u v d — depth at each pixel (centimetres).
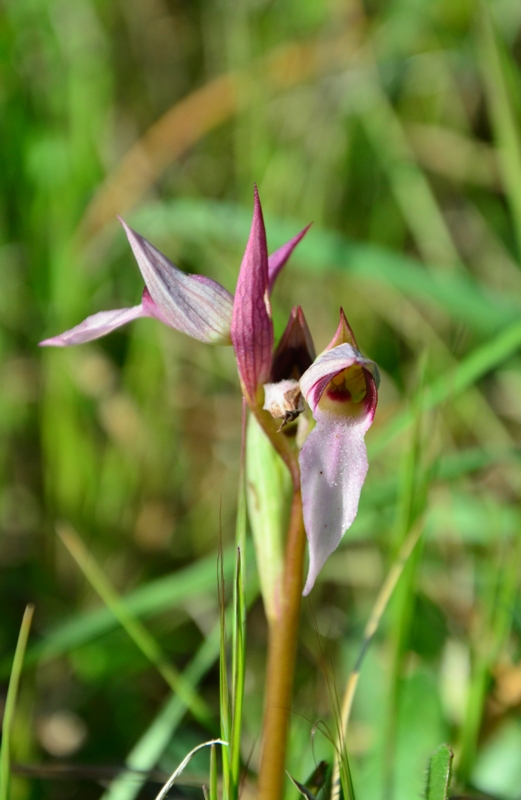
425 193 52
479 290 40
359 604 40
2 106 48
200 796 35
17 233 49
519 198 39
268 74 52
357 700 36
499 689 34
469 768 33
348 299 50
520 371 44
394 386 49
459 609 38
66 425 44
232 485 46
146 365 47
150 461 46
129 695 38
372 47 54
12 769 33
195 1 57
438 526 38
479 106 59
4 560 44
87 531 44
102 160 51
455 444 46
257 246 30
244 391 30
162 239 50
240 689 30
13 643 40
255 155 51
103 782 35
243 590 30
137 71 56
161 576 44
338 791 31
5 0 49
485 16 40
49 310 47
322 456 30
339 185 53
